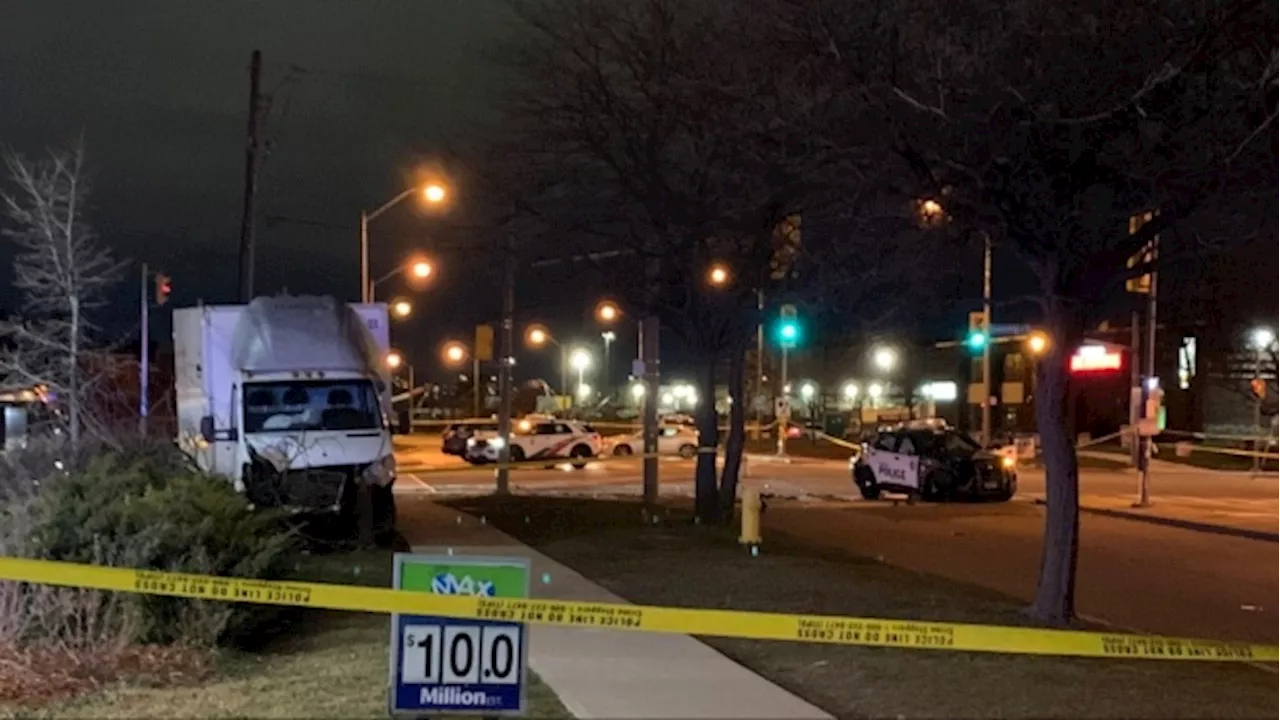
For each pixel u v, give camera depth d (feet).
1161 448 182.91
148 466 38.09
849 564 52.34
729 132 45.37
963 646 25.38
